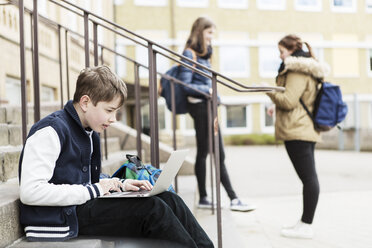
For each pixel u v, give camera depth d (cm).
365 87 2131
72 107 164
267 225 347
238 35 2056
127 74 1875
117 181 172
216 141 201
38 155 148
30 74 683
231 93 2034
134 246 157
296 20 2102
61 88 349
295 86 296
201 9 2002
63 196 150
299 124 298
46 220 152
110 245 156
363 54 2133
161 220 152
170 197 168
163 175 159
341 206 430
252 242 295
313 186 302
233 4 2047
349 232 322
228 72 2034
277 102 300
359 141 1347
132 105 1819
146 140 553
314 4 2122
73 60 912
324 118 299
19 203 157
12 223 150
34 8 213
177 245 150
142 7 1941
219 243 199
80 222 159
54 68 804
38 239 152
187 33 1981
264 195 509
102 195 161
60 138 154
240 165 923
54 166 153
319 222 359
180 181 451
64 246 145
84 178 167
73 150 159
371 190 534
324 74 300
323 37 2120
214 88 203
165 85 374
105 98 161
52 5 776
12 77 639
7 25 602
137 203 157
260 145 1980
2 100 548
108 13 1366
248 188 569
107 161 325
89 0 994
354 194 505
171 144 1633
